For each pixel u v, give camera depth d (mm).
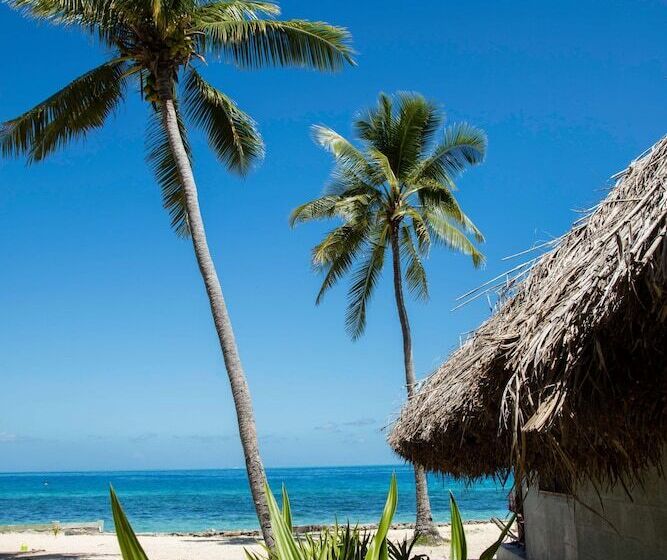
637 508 6645
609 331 3174
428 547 18391
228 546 22453
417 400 7758
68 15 13062
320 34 13430
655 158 3645
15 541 23203
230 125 15148
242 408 11641
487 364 4027
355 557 3723
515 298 4965
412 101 20500
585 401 3436
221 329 12000
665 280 2562
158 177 14734
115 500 2057
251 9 13703
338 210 19859
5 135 13781
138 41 13266
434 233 21688
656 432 4023
